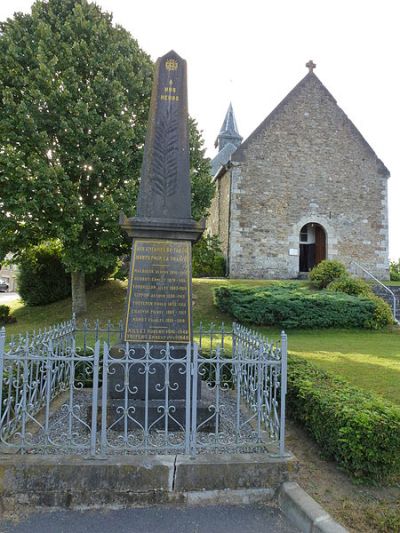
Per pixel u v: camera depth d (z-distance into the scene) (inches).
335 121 792.9
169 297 187.8
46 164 483.8
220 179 850.1
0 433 142.2
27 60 507.8
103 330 252.4
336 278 620.4
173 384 180.4
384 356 331.9
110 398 180.1
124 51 557.0
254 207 753.6
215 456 140.0
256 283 657.6
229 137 1392.7
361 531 113.1
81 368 243.3
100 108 518.0
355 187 788.6
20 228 497.4
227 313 542.6
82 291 579.5
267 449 147.3
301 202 768.3
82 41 511.8
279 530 121.0
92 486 130.7
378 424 137.3
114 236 506.3
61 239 492.4
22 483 129.7
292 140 775.7
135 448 141.6
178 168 198.7
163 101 202.1
